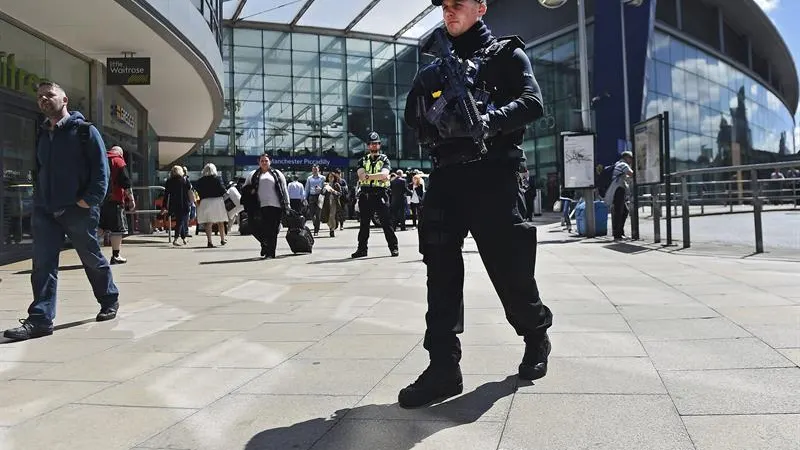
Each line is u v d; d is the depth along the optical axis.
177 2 12.27
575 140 12.57
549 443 2.45
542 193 32.03
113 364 3.96
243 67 34.72
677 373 3.28
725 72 39.97
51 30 11.71
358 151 36.88
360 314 5.33
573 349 3.84
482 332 4.43
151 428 2.80
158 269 9.36
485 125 2.73
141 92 17.69
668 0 33.38
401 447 2.46
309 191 18.23
